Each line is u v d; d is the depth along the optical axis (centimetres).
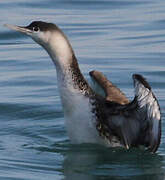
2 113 2205
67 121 1859
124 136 1825
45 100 2292
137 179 1688
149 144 1778
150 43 2892
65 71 1842
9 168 1728
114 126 1825
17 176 1662
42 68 2625
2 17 3331
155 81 2441
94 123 1822
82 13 3431
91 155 1830
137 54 2748
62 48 1845
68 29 3127
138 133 1791
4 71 2605
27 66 2653
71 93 1834
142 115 1748
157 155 1842
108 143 1845
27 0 3706
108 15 3378
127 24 3192
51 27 1855
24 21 3241
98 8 3538
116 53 2770
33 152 1870
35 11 3466
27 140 1984
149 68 2573
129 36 3005
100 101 1836
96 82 1992
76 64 1848
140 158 1809
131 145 1833
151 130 1733
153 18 3278
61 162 1784
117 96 1942
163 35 3002
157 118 1698
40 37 1861
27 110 2216
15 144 1944
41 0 3703
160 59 2677
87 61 2681
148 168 1752
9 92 2381
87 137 1838
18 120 2155
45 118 2164
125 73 2527
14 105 2248
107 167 1752
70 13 3428
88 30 3109
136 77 1672
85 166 1764
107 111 1820
